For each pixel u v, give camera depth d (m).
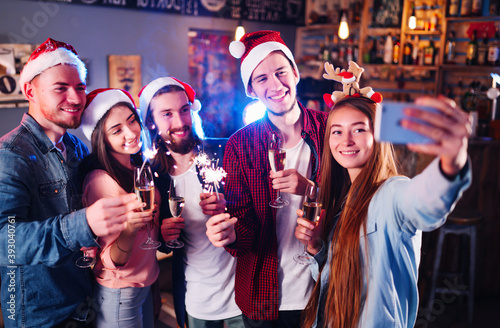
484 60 4.42
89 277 1.66
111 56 4.12
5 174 1.38
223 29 5.09
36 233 1.32
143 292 1.68
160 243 1.64
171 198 1.60
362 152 1.33
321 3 5.66
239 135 1.82
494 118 3.50
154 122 1.73
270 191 1.77
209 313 1.81
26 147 1.45
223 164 1.83
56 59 1.44
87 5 3.85
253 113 2.49
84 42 3.90
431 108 0.86
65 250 1.33
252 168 1.78
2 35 3.40
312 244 1.49
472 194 3.11
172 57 4.69
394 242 1.21
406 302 1.28
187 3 4.63
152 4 4.31
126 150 1.63
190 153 1.75
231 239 1.61
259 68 1.71
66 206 1.56
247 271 1.76
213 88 5.21
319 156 1.75
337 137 1.36
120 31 4.16
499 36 4.43
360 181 1.33
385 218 1.22
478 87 4.30
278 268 1.74
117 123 1.60
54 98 1.46
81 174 1.68
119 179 1.63
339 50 5.34
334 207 1.50
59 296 1.54
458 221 2.76
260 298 1.73
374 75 5.25
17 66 3.51
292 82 1.74
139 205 1.34
